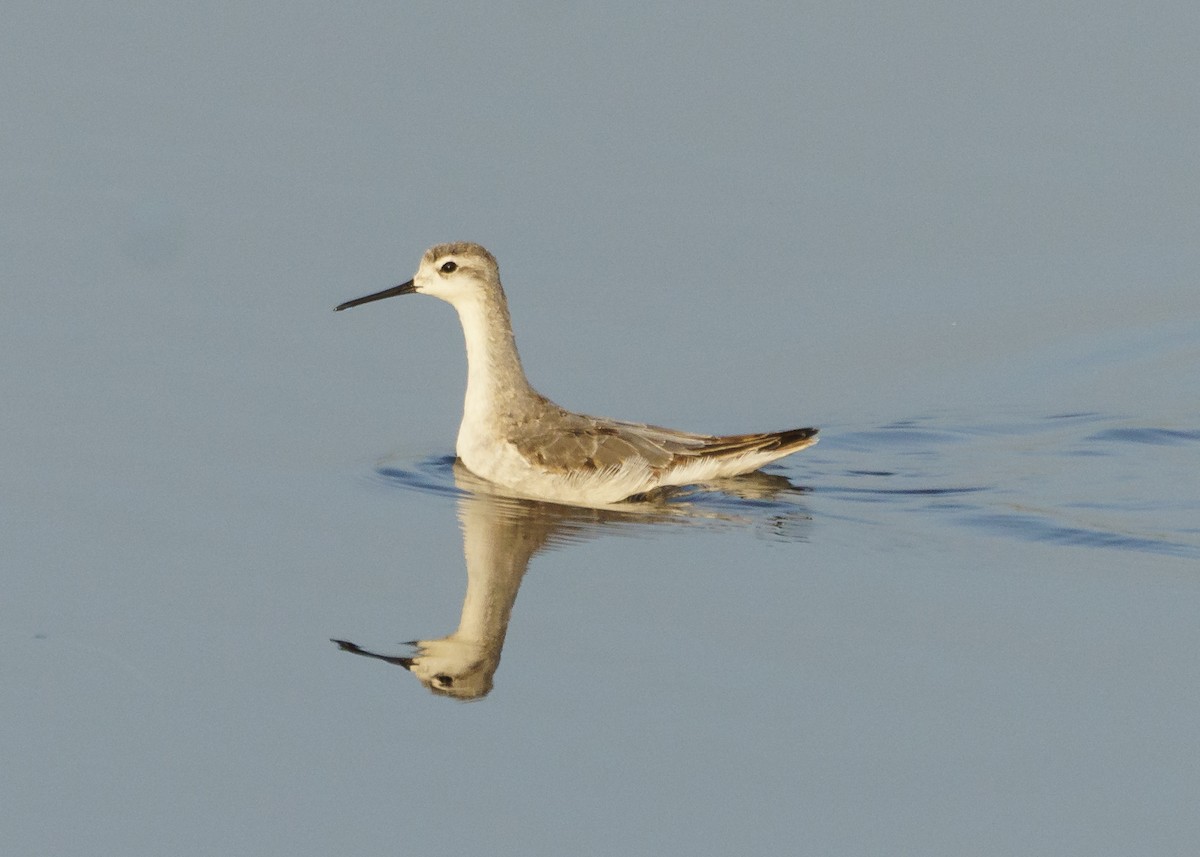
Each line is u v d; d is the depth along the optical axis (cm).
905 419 1988
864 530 1611
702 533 1597
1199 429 1956
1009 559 1529
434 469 1770
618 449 1703
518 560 1513
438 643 1352
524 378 1773
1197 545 1571
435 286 1748
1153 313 2291
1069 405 2033
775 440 1716
